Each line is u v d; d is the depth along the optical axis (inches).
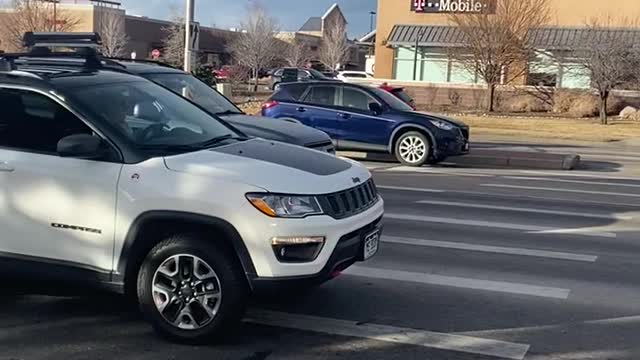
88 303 237.9
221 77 2028.8
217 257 196.2
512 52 1443.2
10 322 220.7
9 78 219.6
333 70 2903.5
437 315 233.5
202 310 200.2
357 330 218.7
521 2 1455.5
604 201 469.7
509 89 1460.4
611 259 309.9
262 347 204.2
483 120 1210.6
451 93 1515.7
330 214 198.1
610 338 215.8
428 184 528.1
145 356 196.4
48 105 214.8
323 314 232.2
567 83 1477.6
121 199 199.9
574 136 1005.8
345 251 203.0
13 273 214.7
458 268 289.9
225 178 194.5
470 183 540.4
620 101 1374.3
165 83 396.8
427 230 360.2
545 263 301.0
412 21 1768.0
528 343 210.5
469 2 1696.6
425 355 200.4
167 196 195.3
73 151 200.7
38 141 213.0
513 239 344.8
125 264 203.2
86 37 275.6
